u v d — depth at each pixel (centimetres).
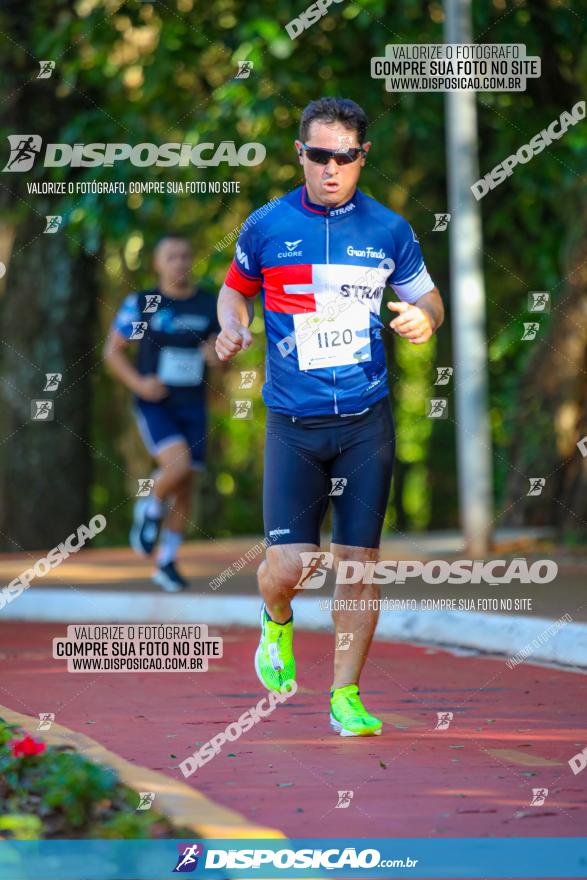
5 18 4091
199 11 3597
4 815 895
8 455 4406
